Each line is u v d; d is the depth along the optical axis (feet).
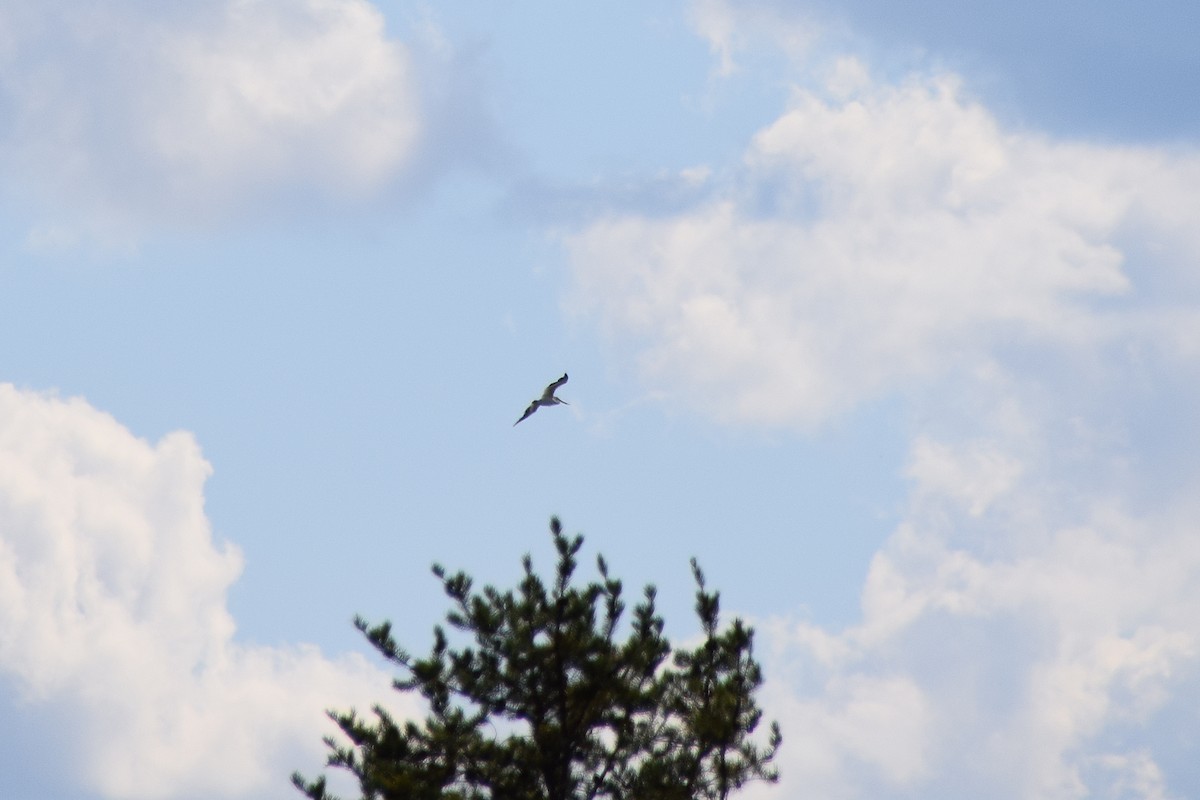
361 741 71.51
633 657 72.33
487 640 71.82
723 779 73.31
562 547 72.95
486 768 71.46
